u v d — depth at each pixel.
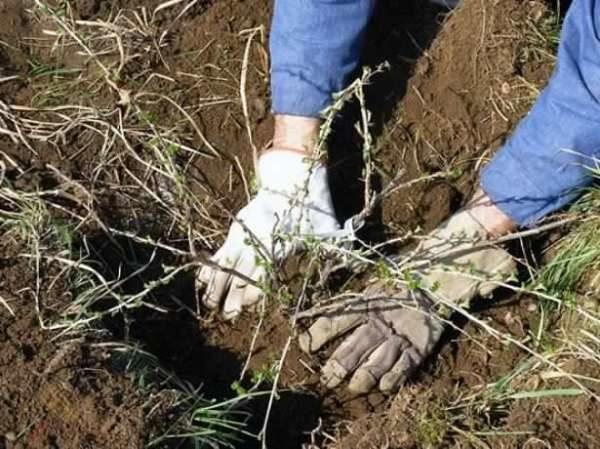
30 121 1.78
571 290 1.69
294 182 1.70
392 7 1.87
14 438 1.48
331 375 1.65
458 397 1.64
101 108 1.80
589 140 1.63
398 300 1.65
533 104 1.75
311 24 1.70
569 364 1.63
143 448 1.50
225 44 1.84
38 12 1.86
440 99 1.81
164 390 1.57
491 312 1.72
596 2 1.63
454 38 1.83
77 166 1.76
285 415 1.65
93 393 1.52
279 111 1.73
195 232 1.75
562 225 1.73
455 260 1.67
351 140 1.79
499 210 1.68
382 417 1.61
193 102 1.81
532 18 1.83
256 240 1.61
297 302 1.67
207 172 1.78
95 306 1.65
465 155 1.78
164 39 1.84
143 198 1.76
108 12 1.86
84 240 1.67
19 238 1.64
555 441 1.56
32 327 1.56
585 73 1.62
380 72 1.82
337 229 1.70
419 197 1.76
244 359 1.69
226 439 1.59
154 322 1.70
